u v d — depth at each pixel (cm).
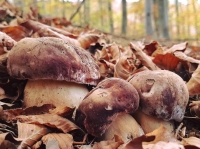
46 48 22
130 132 21
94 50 45
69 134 20
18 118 21
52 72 22
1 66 27
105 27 335
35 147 19
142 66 35
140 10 274
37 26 44
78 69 23
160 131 20
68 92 24
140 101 22
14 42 30
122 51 50
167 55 35
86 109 20
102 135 21
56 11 202
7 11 55
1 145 18
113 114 20
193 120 27
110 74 36
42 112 23
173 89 22
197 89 29
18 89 26
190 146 20
